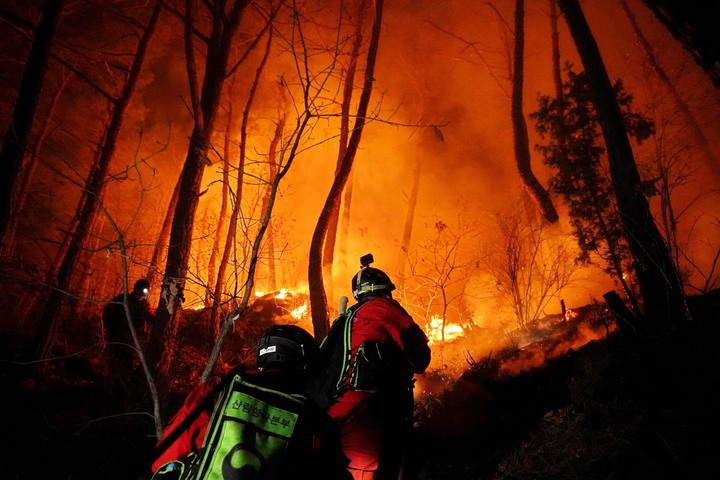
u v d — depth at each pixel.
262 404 2.04
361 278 3.67
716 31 3.03
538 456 4.35
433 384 7.54
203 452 1.98
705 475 3.29
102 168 9.80
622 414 4.15
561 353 6.59
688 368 4.36
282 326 2.35
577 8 7.61
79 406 7.14
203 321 11.95
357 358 3.16
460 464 4.98
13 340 9.68
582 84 8.91
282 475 1.96
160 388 7.25
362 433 3.03
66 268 8.66
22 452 5.82
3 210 7.65
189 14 9.18
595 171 8.52
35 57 7.91
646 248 6.15
